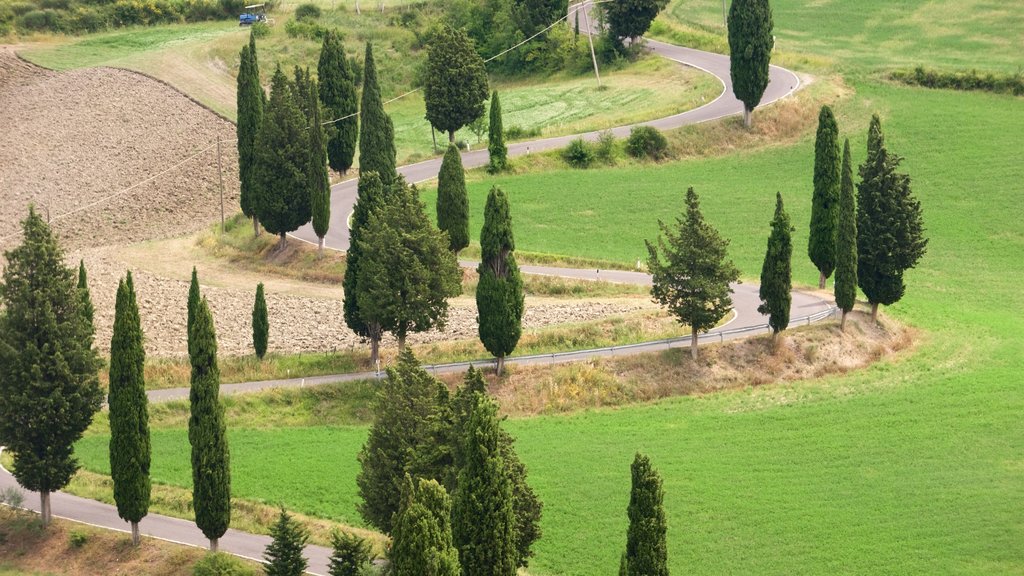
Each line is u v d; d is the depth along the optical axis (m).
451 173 164.88
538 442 132.88
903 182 151.75
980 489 124.25
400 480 105.06
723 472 127.19
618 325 152.25
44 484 116.38
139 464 111.25
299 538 103.75
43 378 115.81
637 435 134.50
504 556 94.19
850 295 151.12
